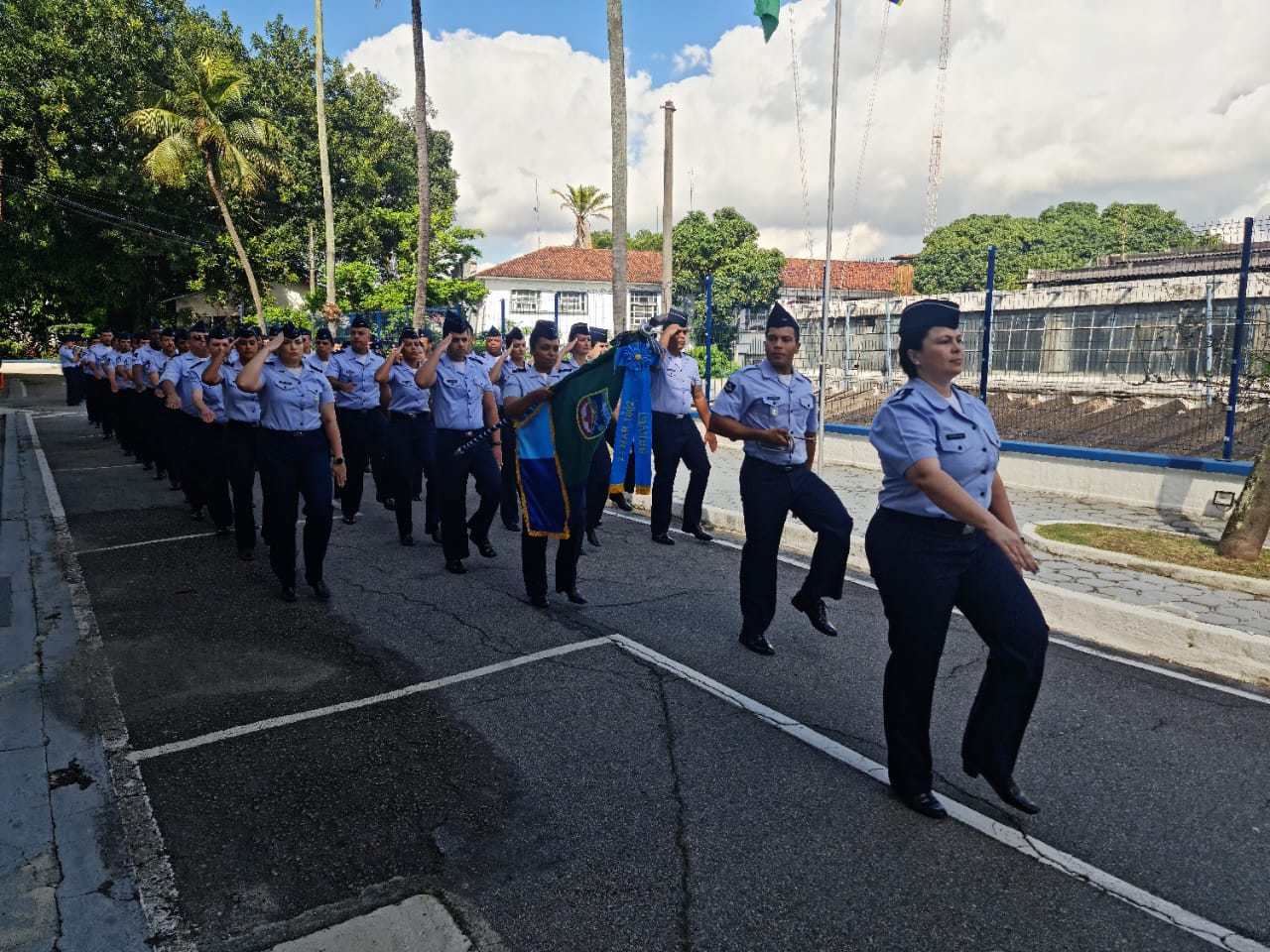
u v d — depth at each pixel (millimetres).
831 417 13266
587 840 3137
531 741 3902
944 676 4680
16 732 3980
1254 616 5355
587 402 5520
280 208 32688
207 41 30641
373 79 34781
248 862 3014
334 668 4750
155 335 11047
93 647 5078
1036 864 3010
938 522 3115
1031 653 3061
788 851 3074
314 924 2691
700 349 17688
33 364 33656
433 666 4777
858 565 7012
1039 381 12336
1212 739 3980
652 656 4926
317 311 29453
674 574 6676
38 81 27719
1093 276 20203
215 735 3957
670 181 21719
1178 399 10602
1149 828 3234
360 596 6062
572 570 5855
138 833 3182
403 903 2787
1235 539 6543
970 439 3029
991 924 2693
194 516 8680
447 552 6676
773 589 4992
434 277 30172
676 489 9914
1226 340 10391
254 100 30969
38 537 7875
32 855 3045
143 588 6266
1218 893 2857
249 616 5637
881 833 3191
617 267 12172
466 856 3045
